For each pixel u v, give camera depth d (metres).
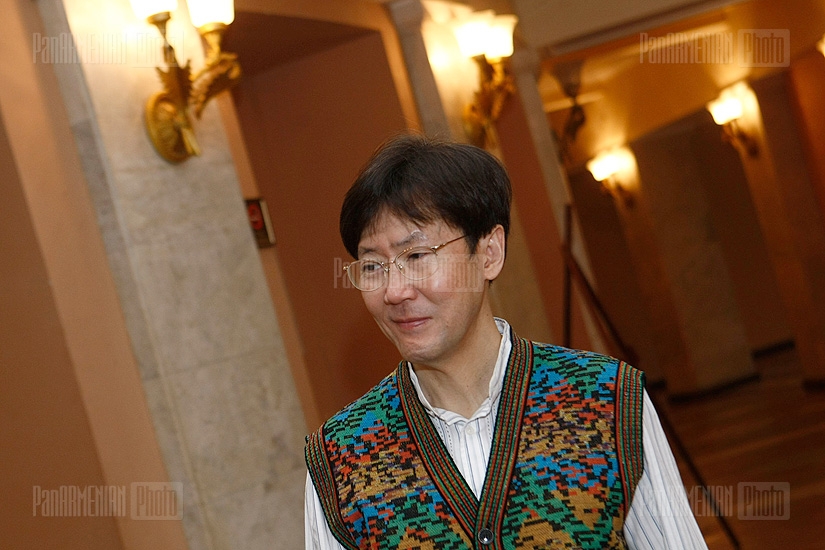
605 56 8.61
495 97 5.50
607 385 1.35
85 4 3.00
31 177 2.89
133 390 3.01
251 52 4.78
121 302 3.02
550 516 1.28
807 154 9.02
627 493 1.29
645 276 12.30
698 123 12.19
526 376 1.38
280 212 5.20
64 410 2.99
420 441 1.38
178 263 3.11
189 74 3.12
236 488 3.13
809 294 9.34
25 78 2.90
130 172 3.03
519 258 5.68
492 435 1.35
